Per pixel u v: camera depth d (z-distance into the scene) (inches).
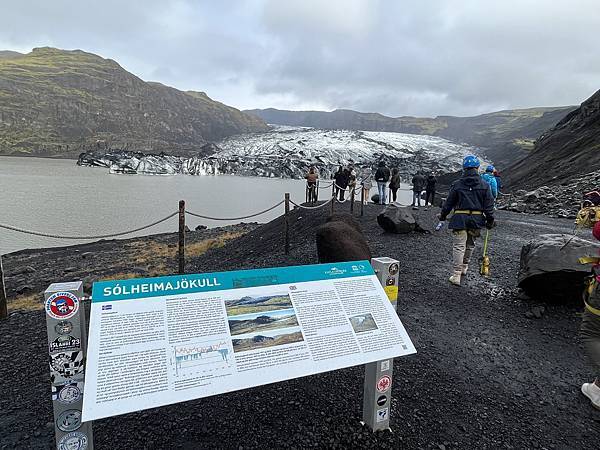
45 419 131.9
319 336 101.5
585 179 749.9
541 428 122.5
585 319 129.6
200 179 5137.8
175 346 88.3
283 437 116.1
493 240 371.6
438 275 268.2
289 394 137.8
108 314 87.4
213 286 99.8
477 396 138.4
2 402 143.5
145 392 80.7
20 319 247.6
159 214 1651.1
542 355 166.1
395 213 418.6
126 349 84.5
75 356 84.4
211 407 132.0
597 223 126.3
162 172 6092.5
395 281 119.9
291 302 104.7
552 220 514.0
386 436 116.0
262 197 2711.6
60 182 3371.1
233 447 112.7
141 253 714.8
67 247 839.7
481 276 261.0
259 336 96.3
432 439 116.0
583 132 1434.5
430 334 184.4
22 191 2454.5
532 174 1395.2
